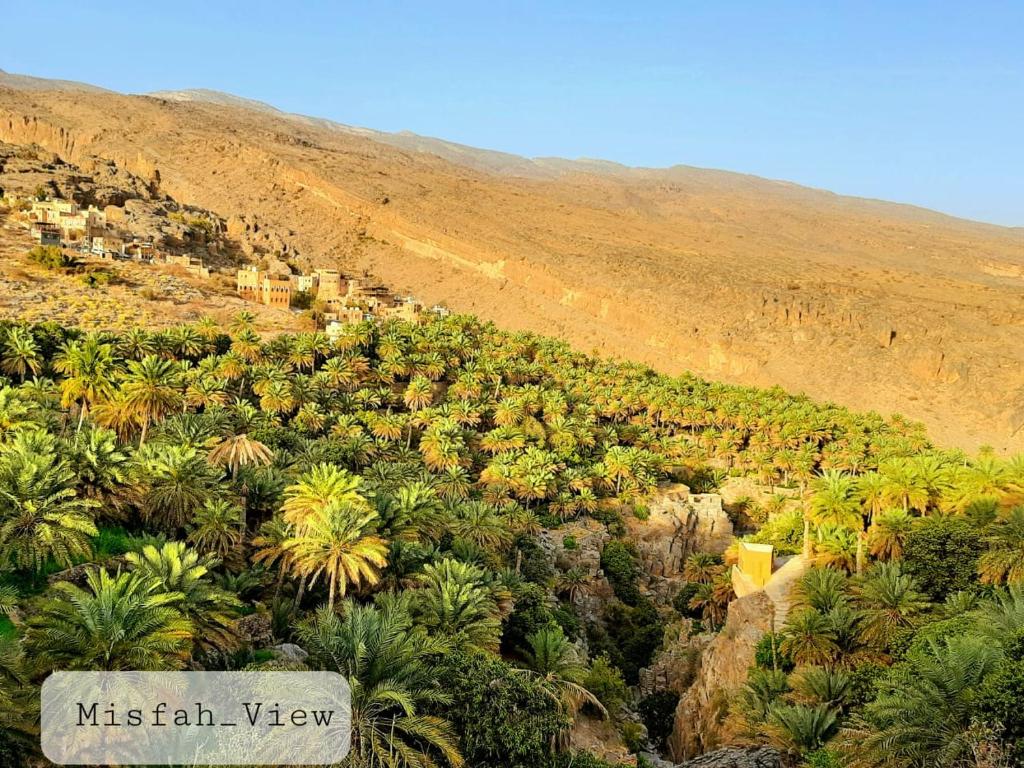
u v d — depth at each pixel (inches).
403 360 4237.2
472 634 1412.4
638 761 1675.7
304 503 1534.2
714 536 3491.6
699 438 4736.7
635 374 5679.1
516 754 1080.8
